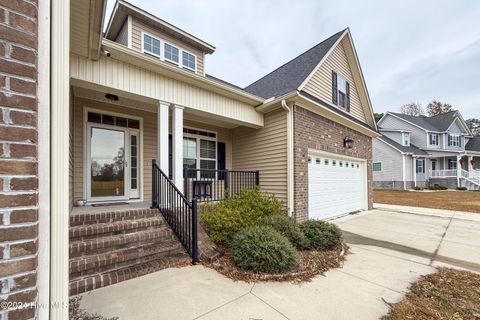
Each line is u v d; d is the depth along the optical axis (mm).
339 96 8672
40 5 1124
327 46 8141
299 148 6246
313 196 6781
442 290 2824
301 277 3139
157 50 6688
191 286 2812
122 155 5758
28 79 1029
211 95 5496
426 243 4867
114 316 2207
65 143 1254
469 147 24484
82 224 3473
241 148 7727
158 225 4004
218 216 4285
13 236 972
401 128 23984
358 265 3625
